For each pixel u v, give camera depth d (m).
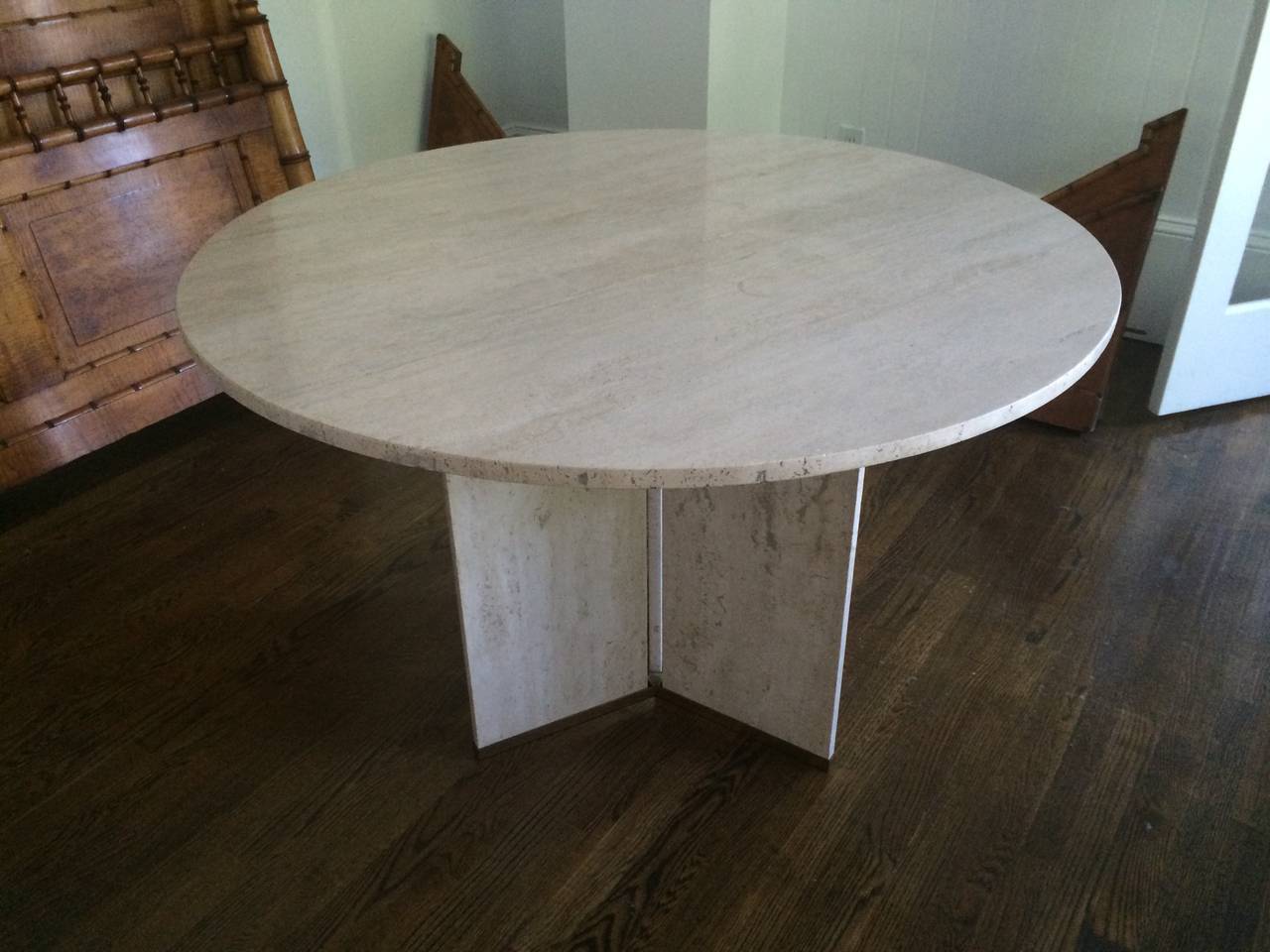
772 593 1.46
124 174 2.19
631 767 1.59
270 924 1.37
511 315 1.23
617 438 0.98
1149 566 1.99
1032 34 2.60
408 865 1.45
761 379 1.07
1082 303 1.21
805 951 1.32
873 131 2.95
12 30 2.00
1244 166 2.15
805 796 1.54
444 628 1.88
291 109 2.47
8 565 2.05
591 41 2.84
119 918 1.38
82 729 1.68
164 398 2.31
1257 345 2.43
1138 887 1.39
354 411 1.04
